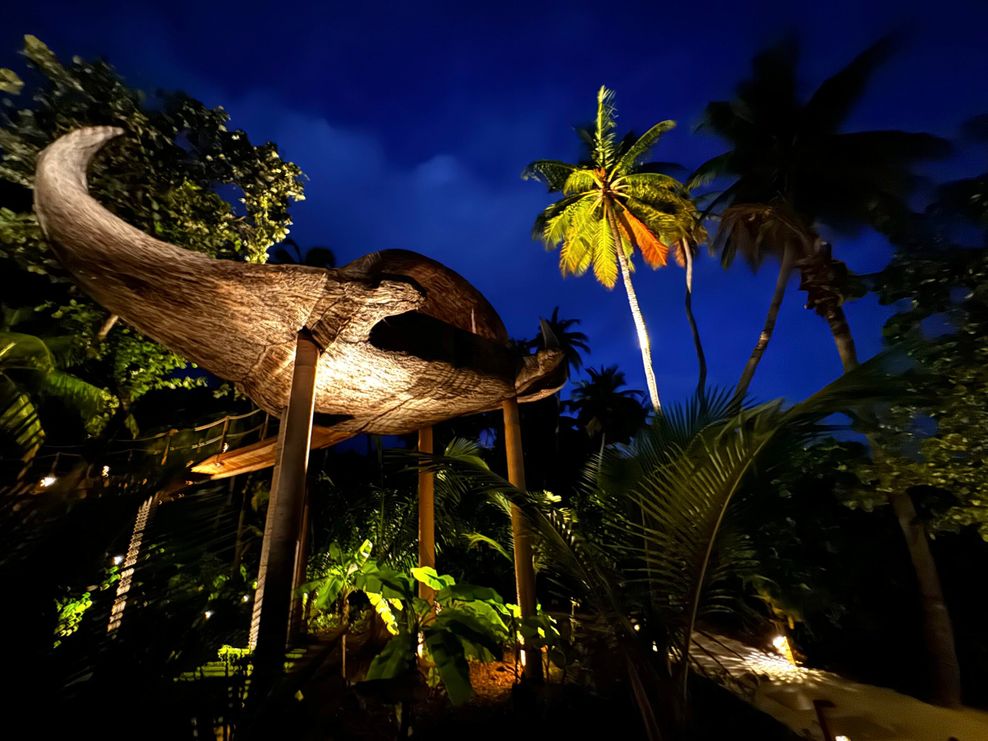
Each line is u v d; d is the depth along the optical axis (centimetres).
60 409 661
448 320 532
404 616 483
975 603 626
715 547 295
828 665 628
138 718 132
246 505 812
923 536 604
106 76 564
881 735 430
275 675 180
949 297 462
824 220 1200
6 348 501
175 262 296
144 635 144
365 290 323
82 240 279
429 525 596
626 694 394
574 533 335
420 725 357
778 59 1236
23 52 507
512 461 509
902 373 237
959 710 504
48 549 125
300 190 785
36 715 116
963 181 471
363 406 520
